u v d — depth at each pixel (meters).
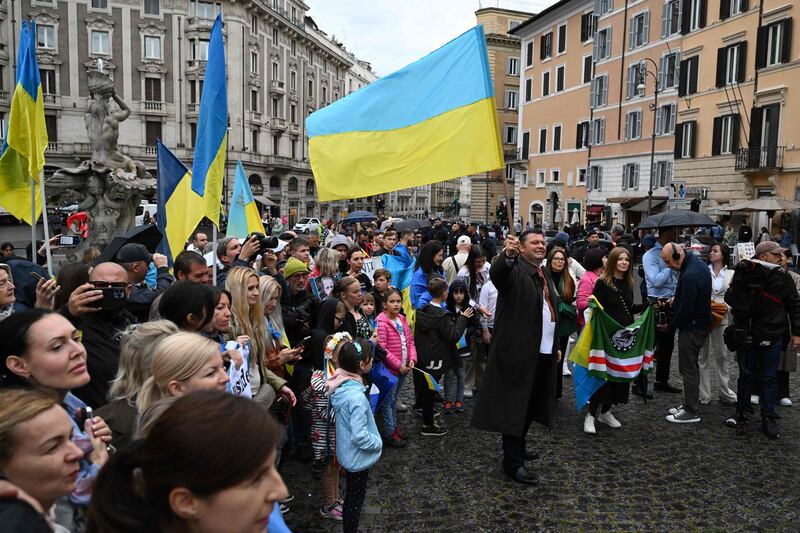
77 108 48.66
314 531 4.21
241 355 3.50
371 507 4.55
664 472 5.20
